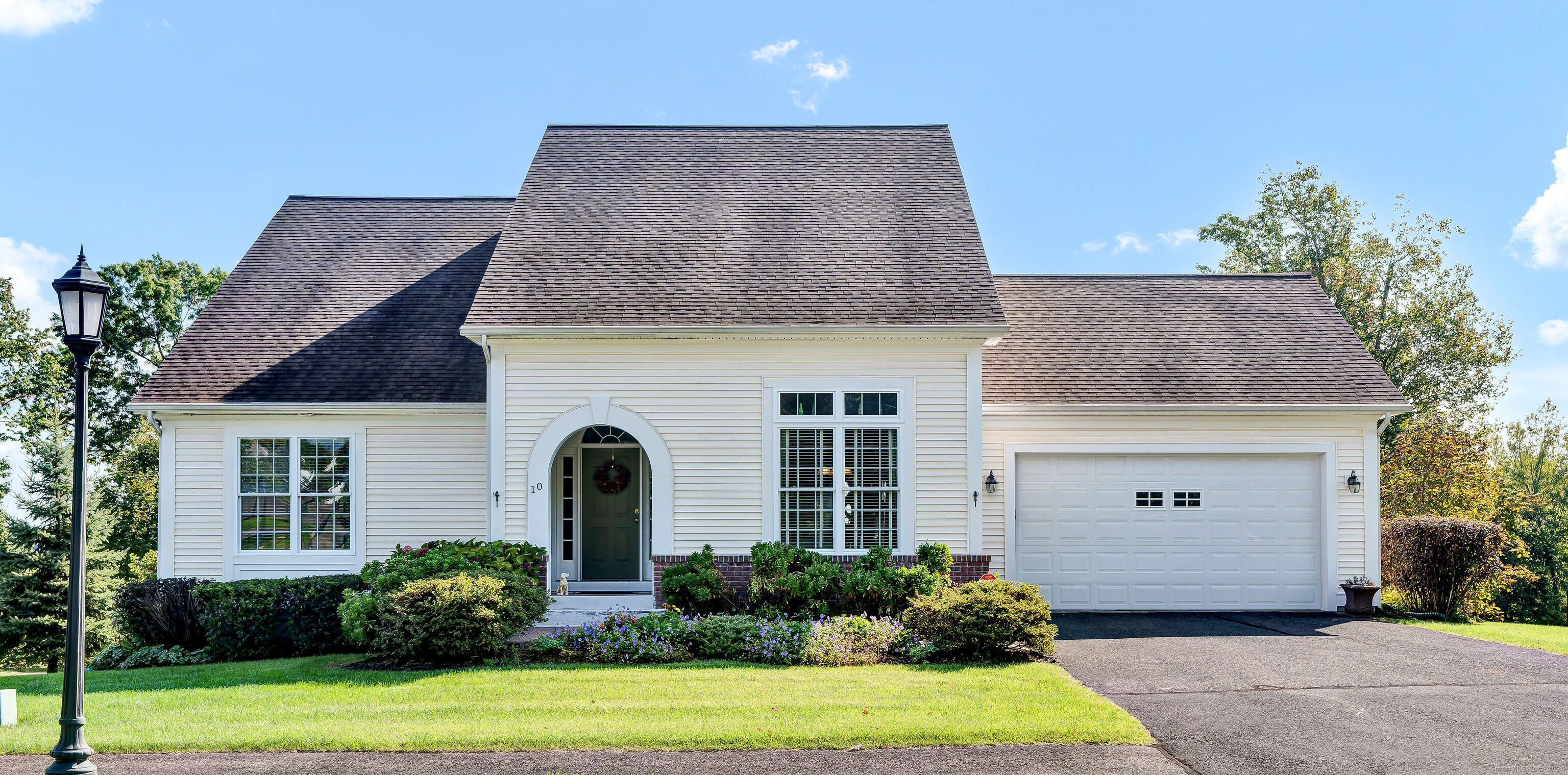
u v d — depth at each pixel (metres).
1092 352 16.23
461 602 10.66
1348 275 29.38
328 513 14.92
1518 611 34.22
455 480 15.01
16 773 6.96
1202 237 34.28
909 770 7.03
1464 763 7.25
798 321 13.24
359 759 7.24
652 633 11.38
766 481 13.40
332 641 12.53
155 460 31.69
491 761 7.22
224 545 14.74
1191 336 16.72
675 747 7.54
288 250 17.89
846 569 12.81
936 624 11.06
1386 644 12.09
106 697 9.24
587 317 13.29
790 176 16.66
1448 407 30.14
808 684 9.56
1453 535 15.40
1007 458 15.16
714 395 13.49
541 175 16.33
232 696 9.15
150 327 31.72
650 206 15.72
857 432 13.50
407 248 18.17
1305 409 15.05
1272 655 11.30
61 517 20.45
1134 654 11.39
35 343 29.69
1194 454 15.34
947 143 17.58
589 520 15.68
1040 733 7.79
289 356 15.49
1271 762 7.25
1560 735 7.97
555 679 9.88
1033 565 15.24
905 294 13.77
